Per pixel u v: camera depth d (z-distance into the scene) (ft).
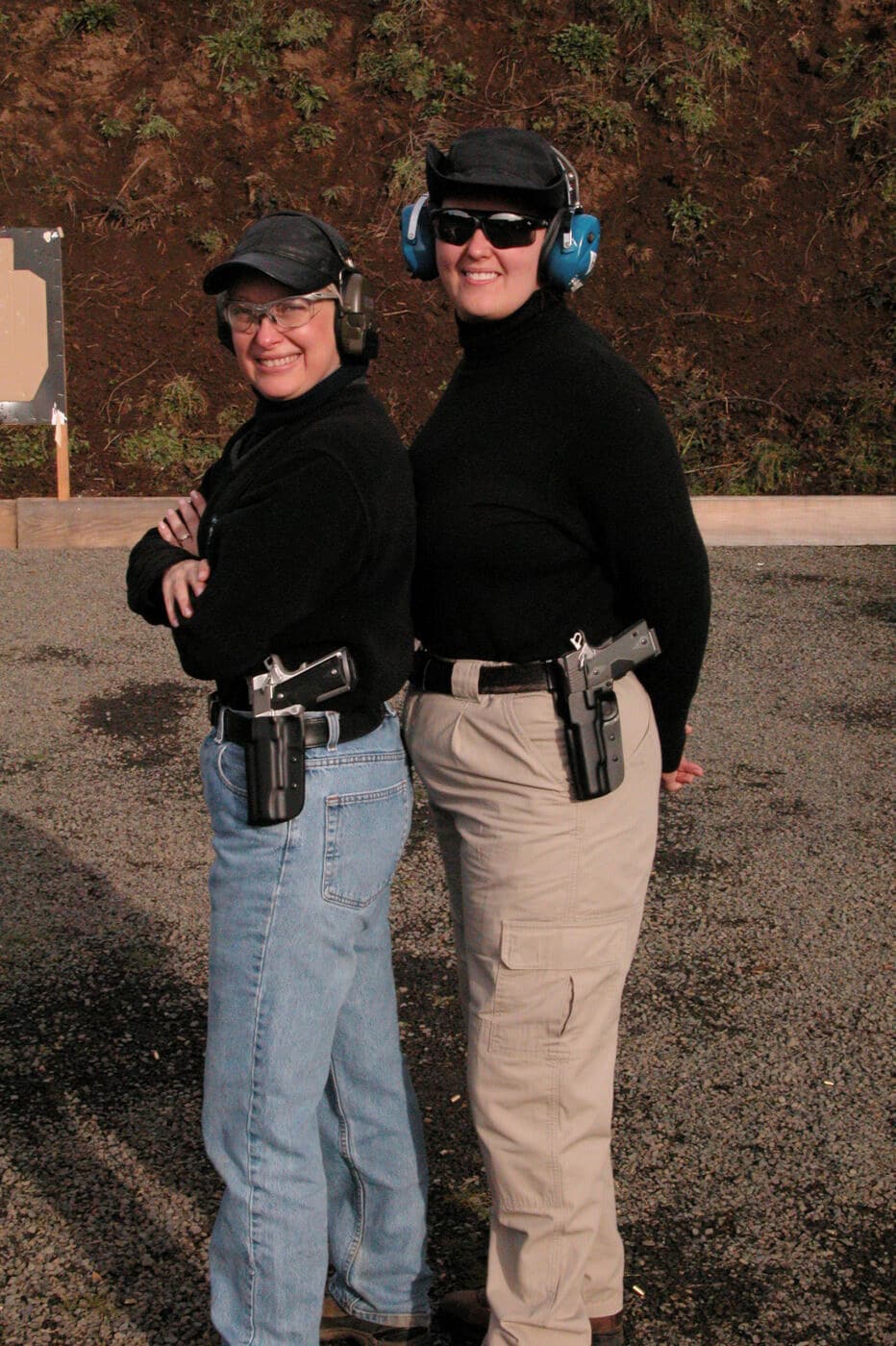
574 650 6.32
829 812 14.03
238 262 6.03
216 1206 8.34
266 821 6.08
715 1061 9.78
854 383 27.99
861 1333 7.35
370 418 6.28
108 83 31.01
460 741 6.46
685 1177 8.57
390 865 6.53
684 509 6.18
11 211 29.25
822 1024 10.27
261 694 6.13
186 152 30.35
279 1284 6.23
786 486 26.48
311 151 30.63
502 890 6.39
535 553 6.23
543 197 6.18
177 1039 10.03
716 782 14.78
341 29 32.09
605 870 6.40
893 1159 8.75
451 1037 10.09
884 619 20.62
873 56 32.09
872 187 30.58
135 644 19.01
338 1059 6.86
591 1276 6.81
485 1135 6.50
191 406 27.20
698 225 29.94
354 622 6.20
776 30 32.63
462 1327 7.36
